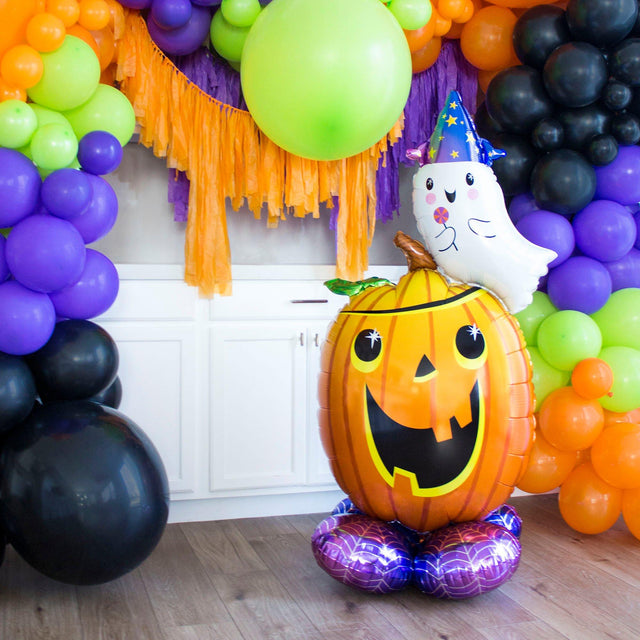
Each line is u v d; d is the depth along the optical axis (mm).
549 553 2576
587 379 2553
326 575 2385
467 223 2248
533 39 2666
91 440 2088
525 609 2137
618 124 2646
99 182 2223
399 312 2211
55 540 2018
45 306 2080
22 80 2086
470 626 2029
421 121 3006
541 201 2691
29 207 2047
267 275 2908
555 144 2658
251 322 2904
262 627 2021
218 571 2412
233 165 2746
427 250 2404
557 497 3234
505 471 2182
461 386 2127
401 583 2164
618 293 2791
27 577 2350
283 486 2969
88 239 2230
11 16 2080
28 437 2082
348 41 2350
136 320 2805
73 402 2191
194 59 2740
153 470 2172
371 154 2850
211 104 2719
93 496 2025
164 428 2840
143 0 2451
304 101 2385
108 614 2092
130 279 2787
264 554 2564
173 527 2848
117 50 2541
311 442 2979
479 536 2146
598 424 2633
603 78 2580
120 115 2332
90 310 2238
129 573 2391
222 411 2885
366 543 2154
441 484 2145
